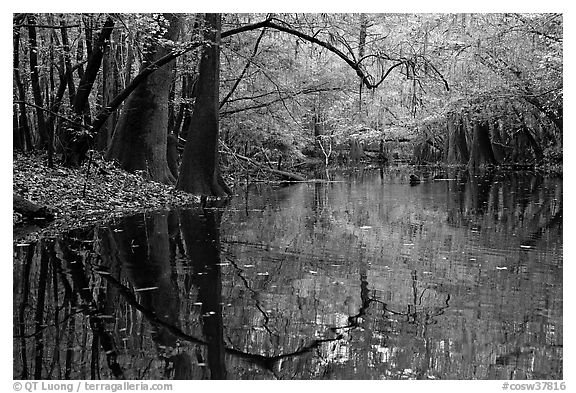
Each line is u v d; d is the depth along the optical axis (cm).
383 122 4809
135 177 1706
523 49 2489
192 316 571
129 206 1472
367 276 723
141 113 1781
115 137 1798
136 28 1379
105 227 1114
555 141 3591
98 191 1496
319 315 575
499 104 3084
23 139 2062
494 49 2561
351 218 1298
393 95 3766
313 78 2550
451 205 1577
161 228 1111
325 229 1116
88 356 474
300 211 1443
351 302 616
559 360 470
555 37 2248
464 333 529
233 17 2305
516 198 1770
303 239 995
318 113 3384
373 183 2602
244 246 923
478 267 772
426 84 2275
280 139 3322
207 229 1106
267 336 521
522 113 3375
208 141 1802
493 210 1446
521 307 592
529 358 475
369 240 984
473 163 3912
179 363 465
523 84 2611
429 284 684
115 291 652
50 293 641
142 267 765
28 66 2031
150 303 607
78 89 1655
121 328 534
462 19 2502
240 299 623
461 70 2850
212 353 484
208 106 1794
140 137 1781
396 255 848
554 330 530
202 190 1781
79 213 1302
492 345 499
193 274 729
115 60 1930
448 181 2652
